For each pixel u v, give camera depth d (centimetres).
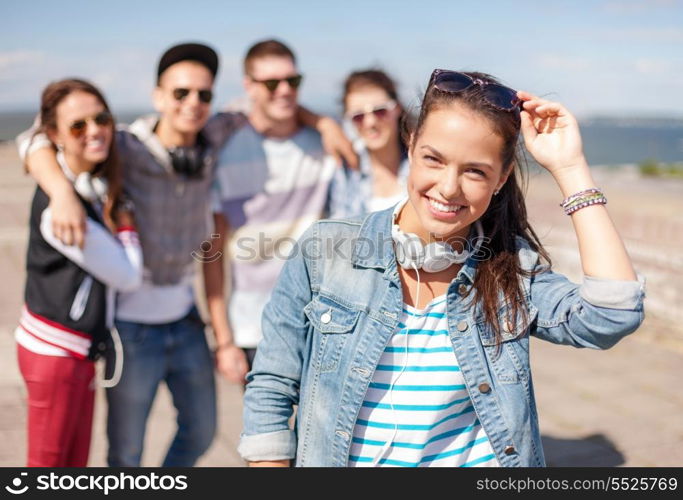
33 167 516
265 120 671
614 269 293
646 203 2691
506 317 319
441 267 319
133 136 586
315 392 324
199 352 610
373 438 318
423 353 318
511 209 328
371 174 693
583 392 945
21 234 1903
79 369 511
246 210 671
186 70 585
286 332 334
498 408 316
